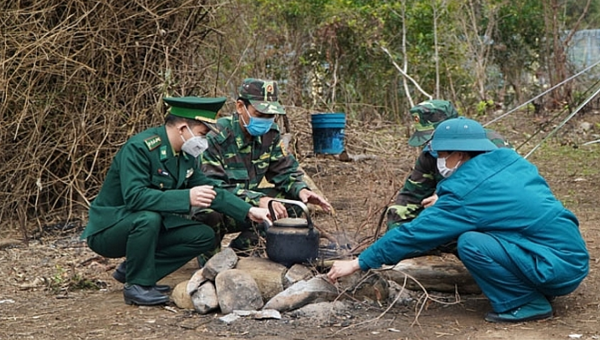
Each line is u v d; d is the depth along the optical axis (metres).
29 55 7.59
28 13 7.58
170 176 5.05
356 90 15.27
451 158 4.52
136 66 8.04
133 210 4.98
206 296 4.81
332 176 9.81
